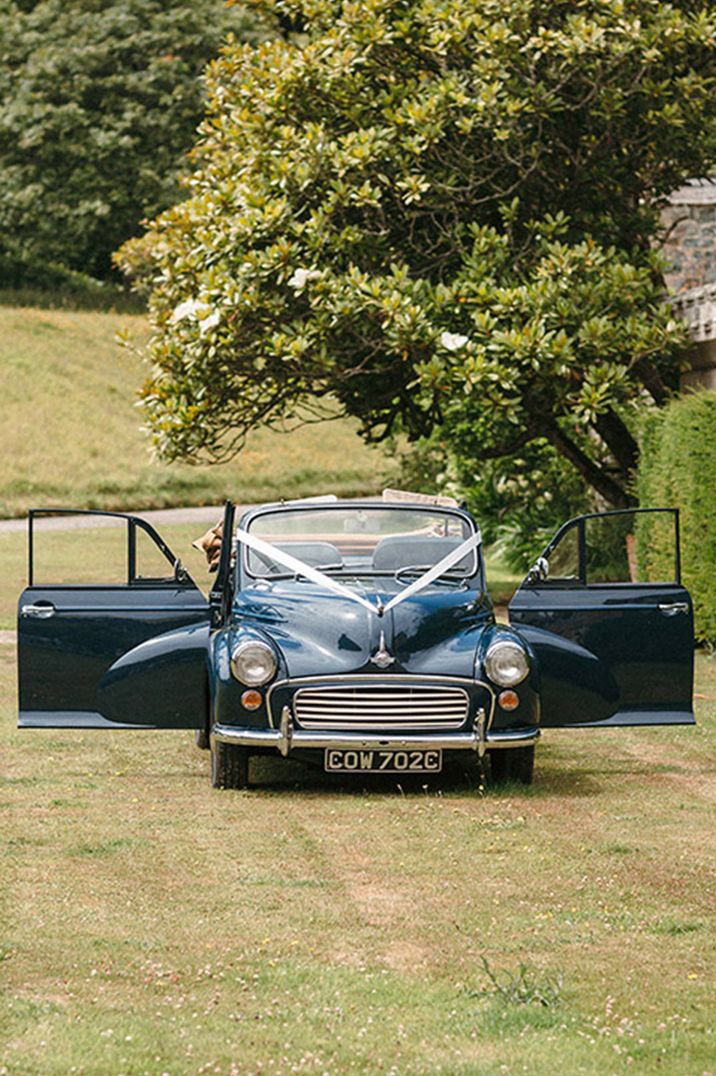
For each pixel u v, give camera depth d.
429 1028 5.02
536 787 9.39
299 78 19.48
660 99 19.56
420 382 18.53
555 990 5.40
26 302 61.16
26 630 9.50
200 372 19.72
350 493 45.50
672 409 16.59
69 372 52.06
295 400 20.84
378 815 8.52
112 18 66.44
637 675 9.71
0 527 35.50
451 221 20.55
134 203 65.88
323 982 5.49
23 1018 5.07
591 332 18.41
